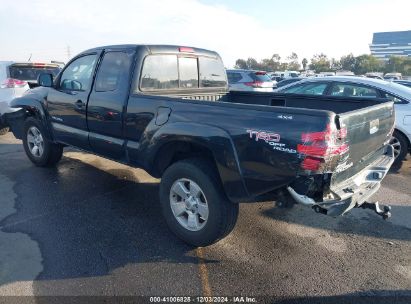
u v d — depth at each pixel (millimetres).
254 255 3371
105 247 3445
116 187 5039
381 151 3814
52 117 5191
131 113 3877
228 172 3039
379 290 2908
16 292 2773
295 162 2668
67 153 6789
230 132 2994
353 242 3656
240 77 12734
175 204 3549
